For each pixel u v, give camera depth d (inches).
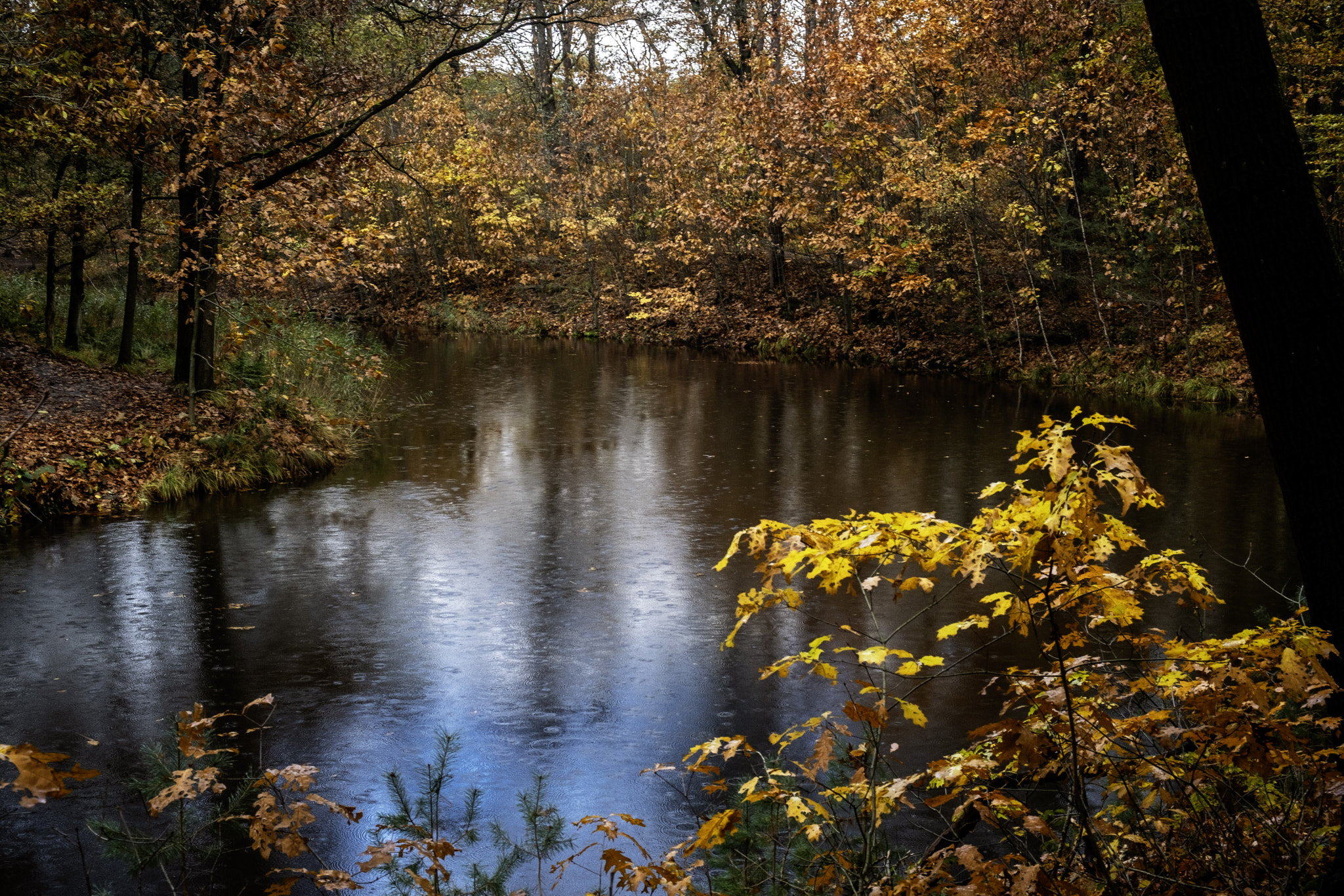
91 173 729.6
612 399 823.7
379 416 729.0
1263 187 108.1
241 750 221.9
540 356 1171.9
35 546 396.2
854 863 109.8
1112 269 936.3
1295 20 706.2
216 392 598.9
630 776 209.5
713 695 254.5
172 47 573.3
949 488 491.8
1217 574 348.2
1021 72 912.3
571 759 218.2
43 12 527.2
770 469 546.9
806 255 1296.8
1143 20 821.2
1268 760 96.5
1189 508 449.7
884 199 1035.3
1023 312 1044.5
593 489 503.5
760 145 1106.1
